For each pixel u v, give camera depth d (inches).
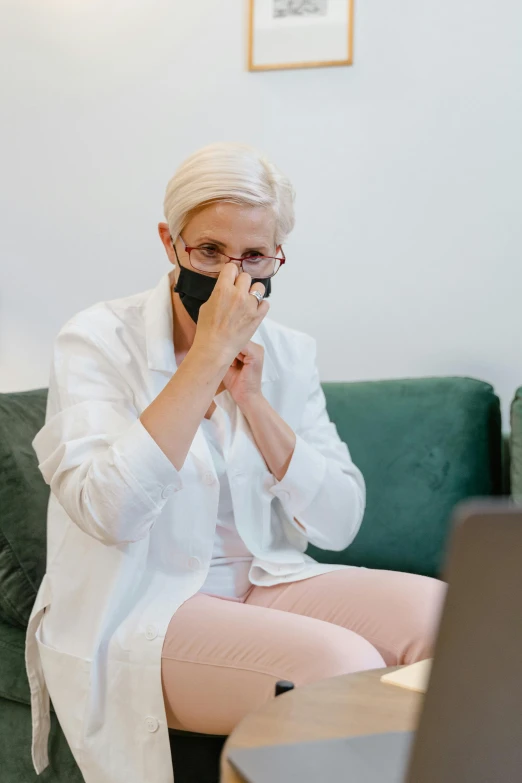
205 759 55.3
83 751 51.3
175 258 59.5
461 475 76.1
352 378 91.4
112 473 49.6
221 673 48.4
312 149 91.0
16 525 66.6
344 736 28.5
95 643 52.4
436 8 87.1
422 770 21.8
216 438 60.4
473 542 20.9
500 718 21.8
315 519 62.2
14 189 98.0
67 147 97.0
